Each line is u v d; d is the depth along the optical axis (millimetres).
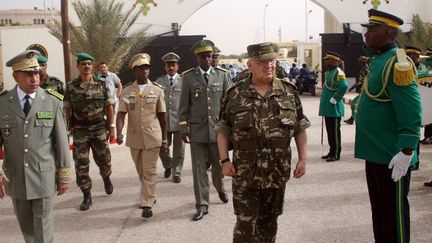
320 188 6621
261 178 3545
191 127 5680
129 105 5789
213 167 5938
